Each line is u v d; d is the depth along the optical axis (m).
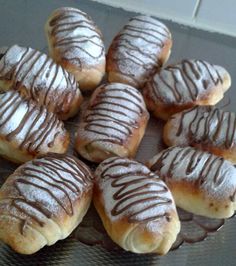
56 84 0.30
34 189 0.23
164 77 0.32
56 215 0.23
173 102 0.31
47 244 0.23
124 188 0.24
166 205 0.24
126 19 0.42
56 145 0.28
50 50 0.33
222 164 0.27
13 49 0.31
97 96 0.30
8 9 0.39
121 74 0.33
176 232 0.24
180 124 0.30
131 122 0.29
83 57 0.32
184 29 0.42
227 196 0.26
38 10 0.40
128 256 0.24
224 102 0.34
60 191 0.24
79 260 0.24
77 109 0.31
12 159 0.28
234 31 0.43
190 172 0.26
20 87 0.30
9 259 0.23
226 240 0.26
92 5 0.42
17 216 0.23
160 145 0.31
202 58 0.39
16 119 0.27
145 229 0.23
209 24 0.43
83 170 0.26
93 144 0.28
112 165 0.26
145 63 0.33
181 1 0.42
